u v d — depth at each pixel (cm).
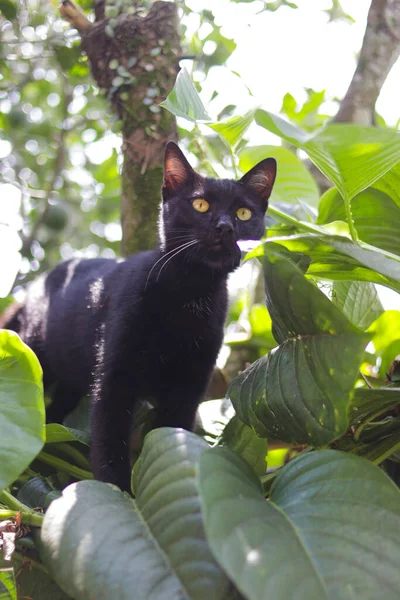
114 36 72
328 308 44
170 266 66
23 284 101
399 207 61
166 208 70
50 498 55
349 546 40
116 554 41
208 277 67
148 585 39
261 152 82
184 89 54
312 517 42
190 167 70
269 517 41
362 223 64
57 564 42
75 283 76
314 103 114
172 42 73
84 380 72
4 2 87
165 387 68
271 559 37
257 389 51
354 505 42
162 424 68
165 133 73
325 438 46
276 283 47
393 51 92
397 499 42
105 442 63
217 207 69
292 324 48
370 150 45
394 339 75
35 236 102
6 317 83
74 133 121
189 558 40
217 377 76
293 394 48
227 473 42
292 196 80
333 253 52
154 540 42
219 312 68
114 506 44
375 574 38
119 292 67
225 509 40
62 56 87
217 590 39
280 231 69
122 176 74
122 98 72
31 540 50
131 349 65
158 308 65
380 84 91
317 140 44
